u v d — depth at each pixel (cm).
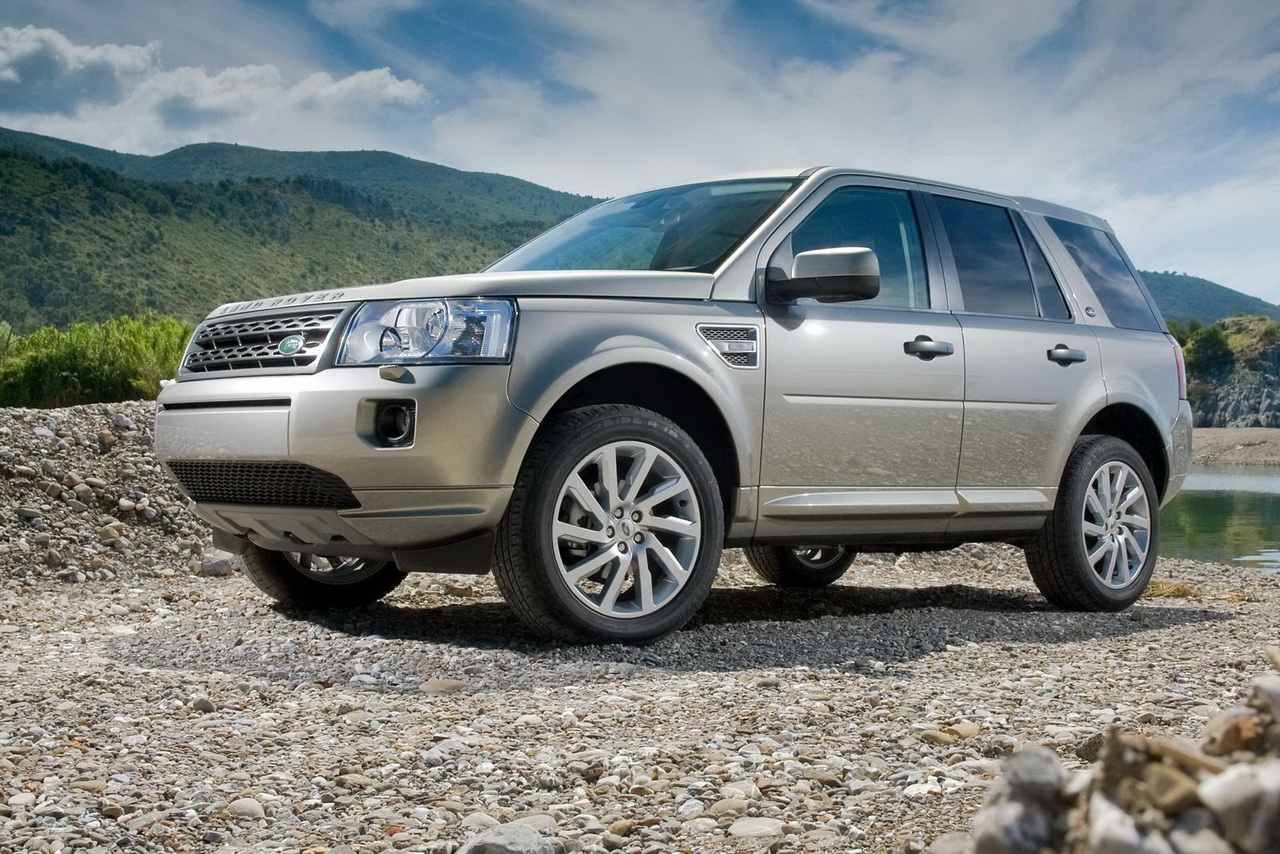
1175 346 654
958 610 571
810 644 467
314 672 402
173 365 1691
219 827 241
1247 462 6034
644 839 232
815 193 512
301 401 425
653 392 479
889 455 510
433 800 260
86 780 269
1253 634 523
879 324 508
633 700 362
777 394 475
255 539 484
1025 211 605
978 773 273
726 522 480
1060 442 573
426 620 507
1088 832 105
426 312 424
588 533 438
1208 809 100
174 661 427
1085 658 450
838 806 251
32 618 555
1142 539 618
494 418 417
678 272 475
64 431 860
